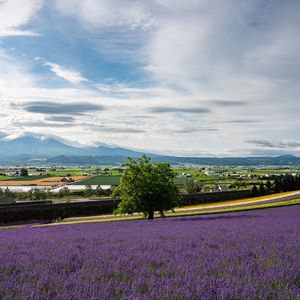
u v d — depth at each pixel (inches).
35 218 2159.2
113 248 351.3
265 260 271.0
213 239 416.5
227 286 188.5
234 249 324.2
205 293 176.2
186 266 244.7
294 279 210.1
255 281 200.1
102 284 192.9
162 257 285.7
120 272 229.3
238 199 3171.8
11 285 198.8
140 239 436.5
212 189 5098.4
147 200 1403.8
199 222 832.3
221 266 246.8
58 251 338.6
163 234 501.7
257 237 428.8
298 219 821.9
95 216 2261.3
